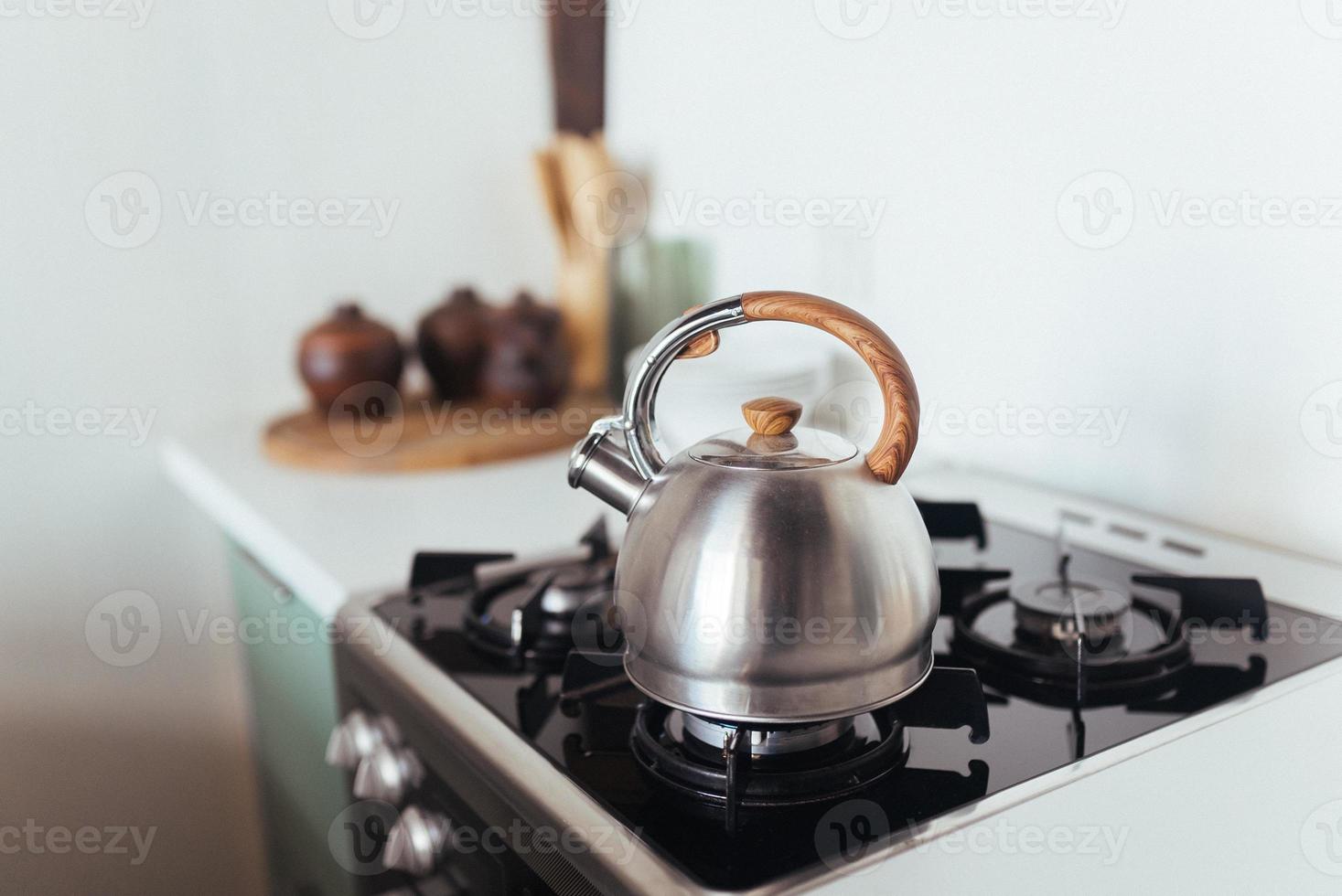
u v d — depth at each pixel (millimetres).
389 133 1596
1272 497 898
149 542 1523
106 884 1554
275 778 1299
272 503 1202
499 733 667
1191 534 945
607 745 646
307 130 1537
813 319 582
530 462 1375
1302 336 851
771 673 558
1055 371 1064
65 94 1374
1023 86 1033
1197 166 900
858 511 573
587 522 1124
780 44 1311
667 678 591
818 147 1291
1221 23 860
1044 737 631
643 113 1569
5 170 1354
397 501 1207
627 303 1563
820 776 580
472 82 1640
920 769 597
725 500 572
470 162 1667
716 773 587
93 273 1430
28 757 1479
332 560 1013
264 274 1549
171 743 1577
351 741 850
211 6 1442
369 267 1621
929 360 1207
